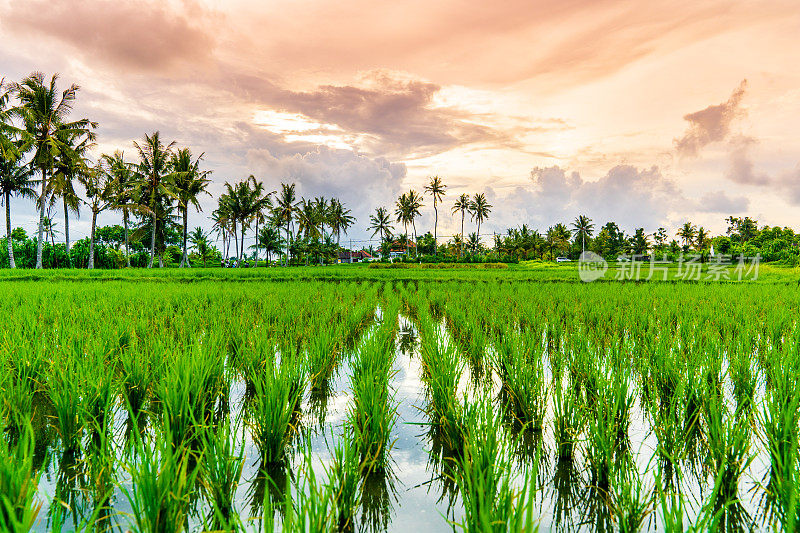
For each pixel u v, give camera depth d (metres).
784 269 33.62
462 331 8.23
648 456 3.75
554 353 6.94
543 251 94.94
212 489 2.91
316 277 28.23
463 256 80.19
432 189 85.56
